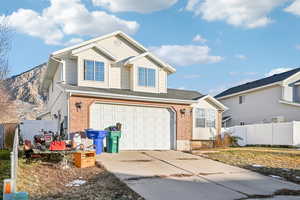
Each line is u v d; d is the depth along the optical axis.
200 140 21.67
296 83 27.92
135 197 7.91
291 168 12.92
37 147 11.80
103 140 15.60
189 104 18.94
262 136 23.88
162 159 13.67
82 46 17.95
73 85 17.12
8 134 17.64
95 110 15.84
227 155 15.59
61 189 8.52
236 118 32.72
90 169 11.01
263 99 29.58
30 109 61.53
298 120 25.92
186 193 8.48
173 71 20.27
